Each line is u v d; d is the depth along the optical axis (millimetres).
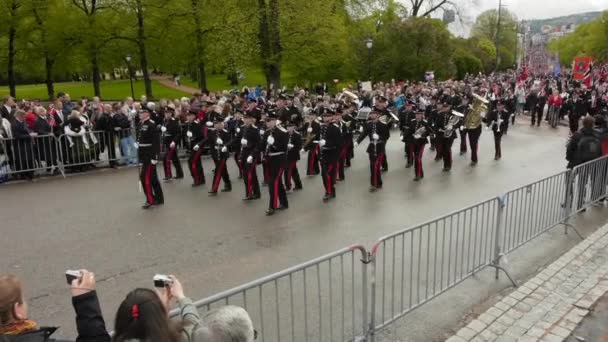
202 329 2762
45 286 6629
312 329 5414
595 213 9523
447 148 13758
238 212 10000
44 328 2811
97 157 13852
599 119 10906
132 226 9102
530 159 15641
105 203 10609
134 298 2680
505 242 7078
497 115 15383
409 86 26938
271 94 24469
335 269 7012
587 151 9695
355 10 34031
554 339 5211
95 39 30984
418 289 5523
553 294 6223
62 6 30766
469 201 10766
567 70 77875
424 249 7684
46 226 9109
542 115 25766
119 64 35719
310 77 39844
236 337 2748
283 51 27453
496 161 15375
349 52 38562
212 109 14594
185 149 16031
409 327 5496
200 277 6879
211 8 30141
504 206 6727
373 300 5004
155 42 32500
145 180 10195
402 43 39375
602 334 5340
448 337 5305
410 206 10383
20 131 12328
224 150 11297
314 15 27250
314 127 13219
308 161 13352
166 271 7090
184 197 11180
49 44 30953
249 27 26578
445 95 21312
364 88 25734
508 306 5906
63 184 12266
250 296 6148
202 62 32656
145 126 10156
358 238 8422
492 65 69125
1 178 12305
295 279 6668
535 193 7949
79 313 2961
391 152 16828
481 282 6629
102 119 13984
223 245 8117
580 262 7184
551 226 8148
